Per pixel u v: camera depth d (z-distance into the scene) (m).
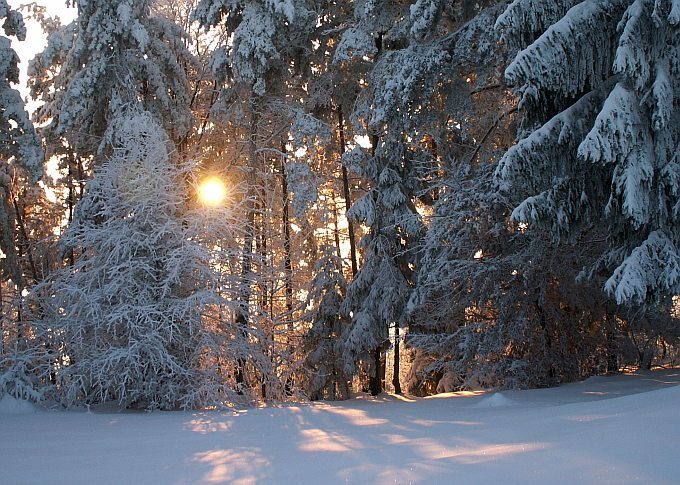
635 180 8.73
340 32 18.98
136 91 18.50
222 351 12.90
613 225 9.80
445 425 6.90
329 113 21.16
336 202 24.31
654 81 8.81
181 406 11.66
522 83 10.27
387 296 16.92
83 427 8.37
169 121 19.91
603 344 13.56
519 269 12.45
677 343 14.89
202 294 12.20
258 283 15.10
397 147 16.47
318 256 21.42
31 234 24.30
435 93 14.61
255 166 19.23
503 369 12.59
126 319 11.93
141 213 12.64
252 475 4.59
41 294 14.14
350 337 17.22
